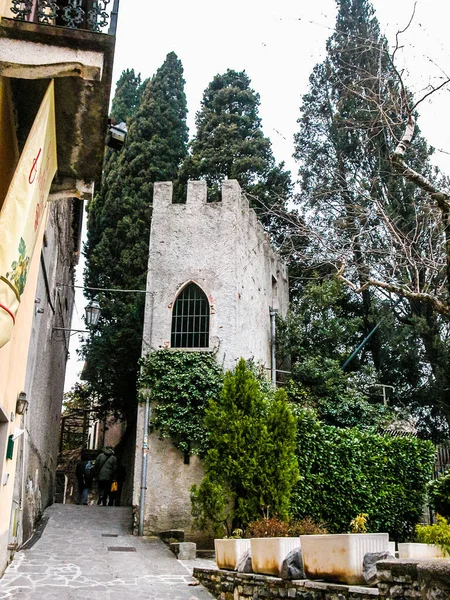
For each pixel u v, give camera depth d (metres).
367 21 24.17
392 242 11.20
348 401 18.53
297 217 13.80
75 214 18.53
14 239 4.84
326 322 20.97
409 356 22.81
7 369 7.29
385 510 15.17
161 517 14.25
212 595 8.70
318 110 23.64
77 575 9.38
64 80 6.37
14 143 6.76
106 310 22.25
